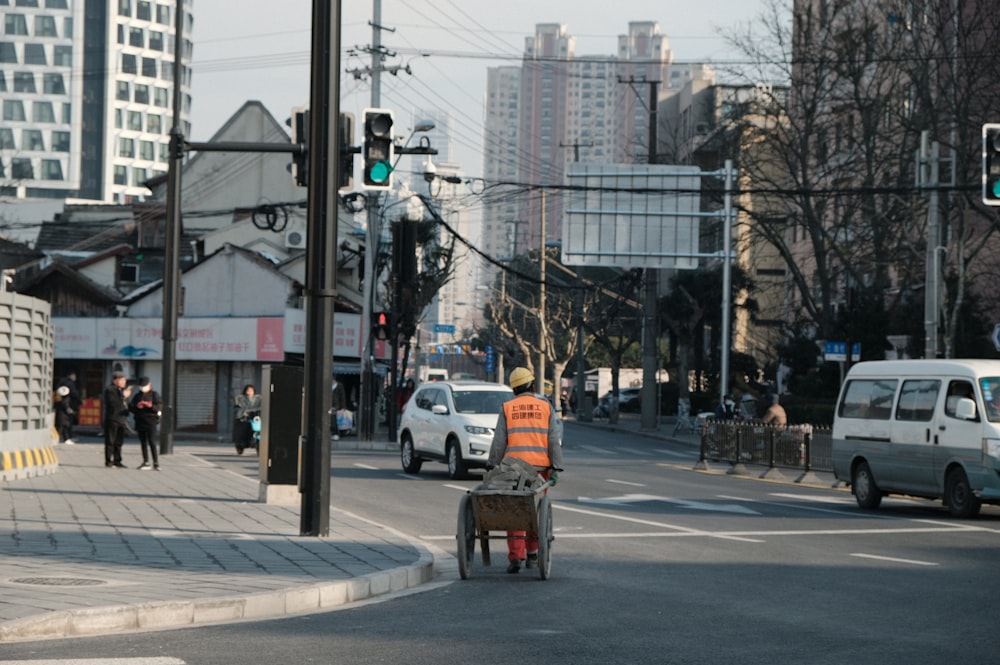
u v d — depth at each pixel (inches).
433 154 1567.4
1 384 1840.6
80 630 703.7
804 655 671.1
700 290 5403.5
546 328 6978.4
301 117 1212.5
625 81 4800.7
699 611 829.8
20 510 1380.4
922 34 3860.7
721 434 2664.9
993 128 1638.8
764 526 1439.5
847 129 4148.6
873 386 1781.5
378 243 3676.2
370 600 873.5
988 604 872.3
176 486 1825.8
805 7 3983.8
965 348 3604.8
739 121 4180.6
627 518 1507.1
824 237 3946.9
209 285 4330.7
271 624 754.2
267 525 1286.9
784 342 5260.8
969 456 1565.0
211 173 5482.3
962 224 3282.5
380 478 2151.8
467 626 756.0
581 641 706.2
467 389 2224.4
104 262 4918.8
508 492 983.0
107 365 4456.2
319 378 1188.5
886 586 964.0
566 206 3432.6
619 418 6638.8
